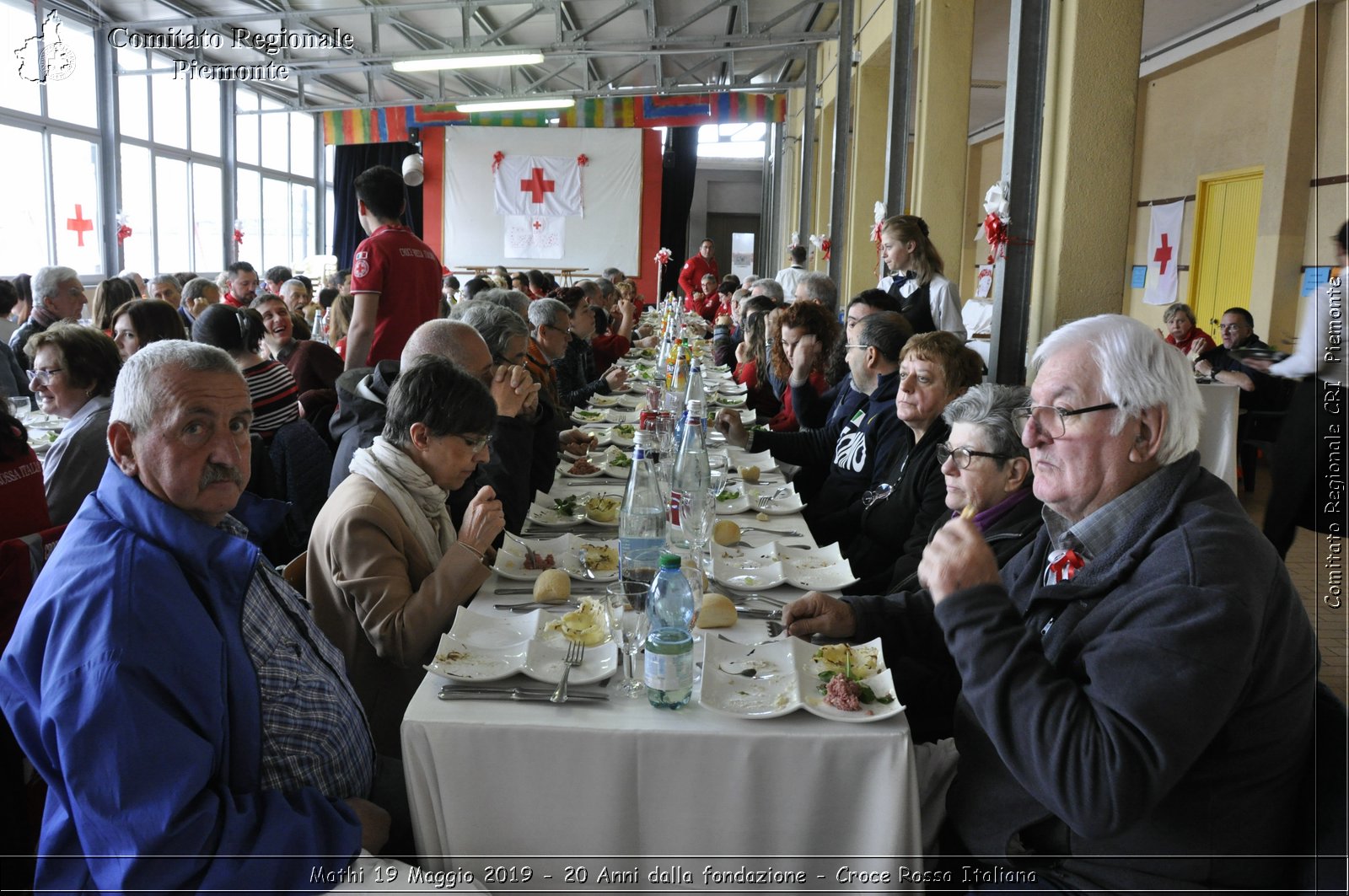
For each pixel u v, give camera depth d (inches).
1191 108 319.6
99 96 353.7
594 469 118.9
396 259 151.2
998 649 45.0
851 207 385.4
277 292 324.5
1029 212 156.3
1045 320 167.2
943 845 58.1
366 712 68.3
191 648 44.2
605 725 51.2
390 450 70.4
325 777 51.5
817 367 153.9
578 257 608.1
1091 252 160.6
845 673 58.1
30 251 323.0
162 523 46.5
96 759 40.9
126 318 130.1
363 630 68.1
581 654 58.3
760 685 56.5
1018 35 151.6
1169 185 336.5
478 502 68.8
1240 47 288.4
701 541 82.0
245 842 44.0
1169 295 335.0
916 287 173.0
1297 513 73.4
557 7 378.9
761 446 133.5
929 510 88.0
